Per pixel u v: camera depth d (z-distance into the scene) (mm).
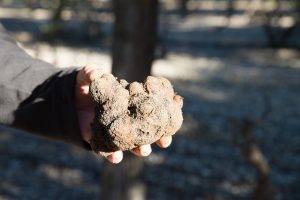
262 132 10906
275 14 21812
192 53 19828
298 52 20484
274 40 21734
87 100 1428
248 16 28375
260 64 18359
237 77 16141
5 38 1575
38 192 8133
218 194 8062
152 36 3830
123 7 3748
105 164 4406
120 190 4367
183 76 15891
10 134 10680
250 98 13703
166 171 8898
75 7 20922
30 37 20234
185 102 13117
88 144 1458
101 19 25828
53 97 1429
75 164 9242
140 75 3836
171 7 34656
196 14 32500
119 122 1193
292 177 8734
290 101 13430
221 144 10133
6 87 1469
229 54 19922
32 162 9273
